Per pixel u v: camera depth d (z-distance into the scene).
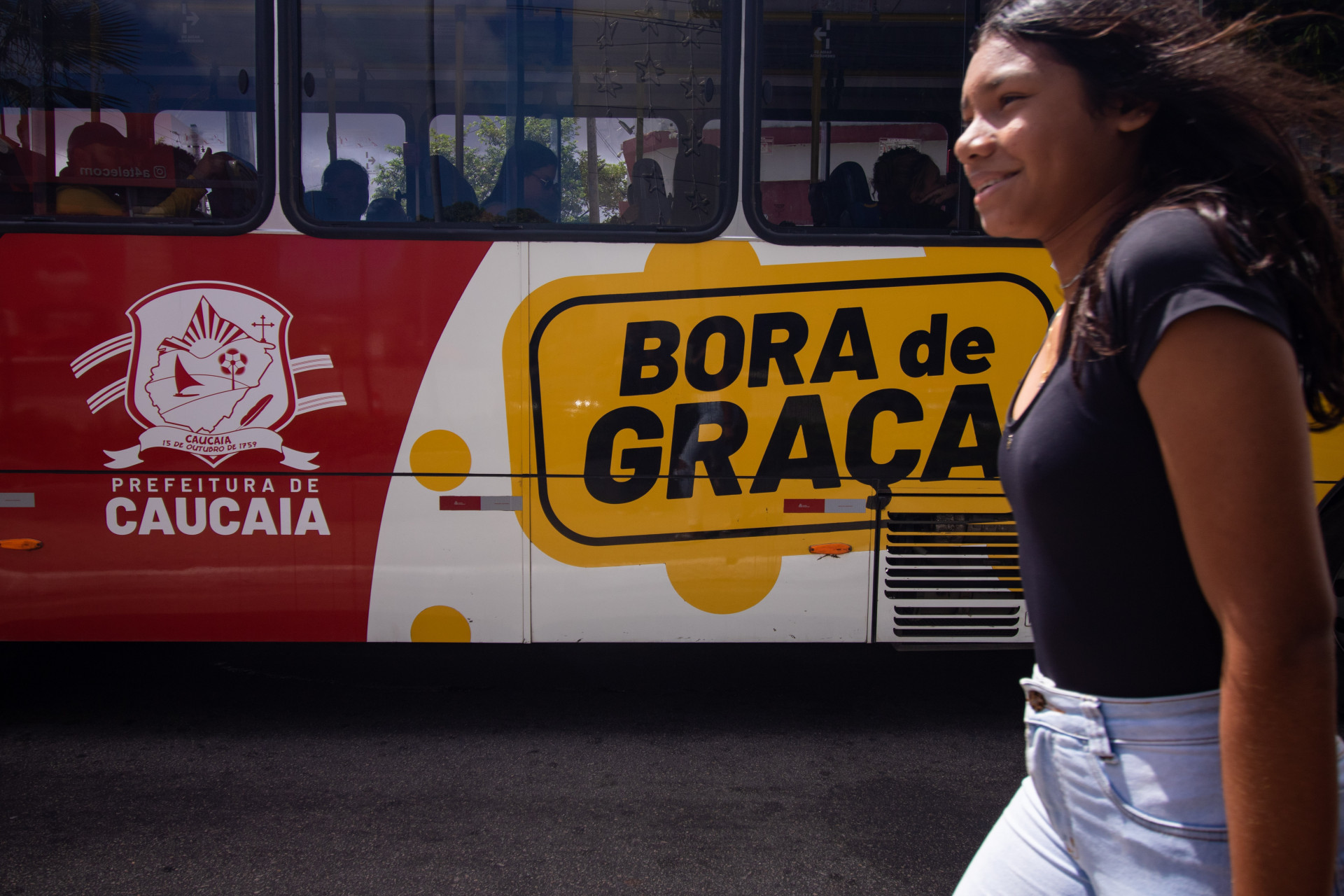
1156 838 0.98
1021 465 1.04
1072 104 1.02
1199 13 1.03
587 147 3.55
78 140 3.47
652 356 3.54
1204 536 0.84
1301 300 0.92
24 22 3.46
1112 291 0.92
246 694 4.07
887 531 3.61
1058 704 1.06
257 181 3.49
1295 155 0.98
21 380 3.48
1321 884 0.84
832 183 3.55
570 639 3.64
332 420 3.54
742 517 3.59
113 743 3.58
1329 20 2.70
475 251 3.51
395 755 3.50
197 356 3.50
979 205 1.12
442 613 3.62
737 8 3.51
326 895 2.60
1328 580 0.82
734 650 4.64
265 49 3.48
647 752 3.54
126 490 3.53
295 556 3.58
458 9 3.52
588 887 2.64
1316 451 3.51
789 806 3.12
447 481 3.57
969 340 3.56
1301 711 0.81
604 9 3.53
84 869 2.71
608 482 3.58
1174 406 0.85
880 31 3.54
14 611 3.55
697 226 3.54
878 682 4.25
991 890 1.23
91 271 3.47
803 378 3.55
